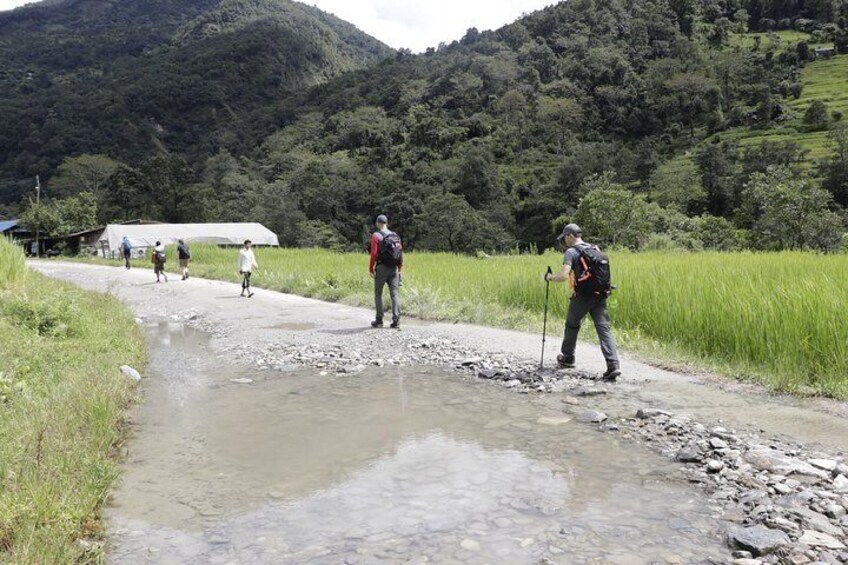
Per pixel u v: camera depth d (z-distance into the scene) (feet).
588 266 24.90
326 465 16.16
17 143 531.09
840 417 19.15
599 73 492.13
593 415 19.80
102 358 28.12
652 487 14.30
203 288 73.46
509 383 24.62
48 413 18.60
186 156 575.38
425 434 18.65
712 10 593.01
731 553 11.10
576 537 11.76
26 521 11.87
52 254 224.33
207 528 12.62
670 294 32.71
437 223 252.01
